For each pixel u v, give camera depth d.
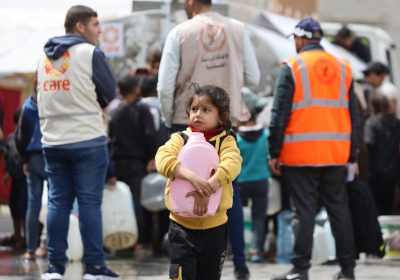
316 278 11.41
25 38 18.16
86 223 10.09
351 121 10.82
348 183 11.05
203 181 7.29
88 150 10.02
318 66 10.60
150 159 14.39
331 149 10.54
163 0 17.88
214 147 7.50
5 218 19.61
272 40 17.98
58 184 10.16
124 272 11.70
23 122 12.48
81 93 10.02
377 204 16.02
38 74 10.23
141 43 18.12
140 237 14.48
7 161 14.56
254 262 13.38
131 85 14.37
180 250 7.57
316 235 13.16
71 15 10.34
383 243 11.15
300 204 10.58
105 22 18.20
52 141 10.06
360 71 18.50
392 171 15.73
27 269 11.87
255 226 13.59
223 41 10.23
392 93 15.76
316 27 10.76
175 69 10.16
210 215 7.41
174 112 10.26
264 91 17.80
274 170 10.70
